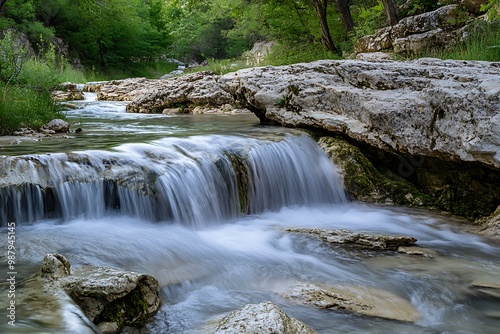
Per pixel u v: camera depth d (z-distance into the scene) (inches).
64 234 172.6
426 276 171.6
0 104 291.4
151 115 476.7
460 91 226.2
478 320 141.8
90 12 1070.4
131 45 1536.7
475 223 240.5
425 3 568.4
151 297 130.9
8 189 180.1
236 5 882.1
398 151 258.4
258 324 99.4
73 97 709.9
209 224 224.5
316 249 195.0
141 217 205.6
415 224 238.4
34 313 100.7
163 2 1994.3
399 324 135.6
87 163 203.0
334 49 700.7
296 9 770.2
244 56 1122.7
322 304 142.6
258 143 264.7
